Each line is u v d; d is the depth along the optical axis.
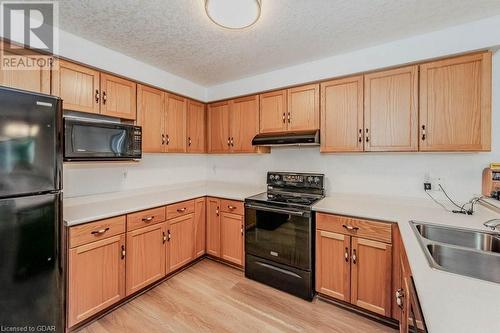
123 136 2.10
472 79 1.69
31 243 1.34
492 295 0.76
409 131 1.91
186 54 2.22
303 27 1.76
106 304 1.83
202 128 3.19
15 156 1.26
